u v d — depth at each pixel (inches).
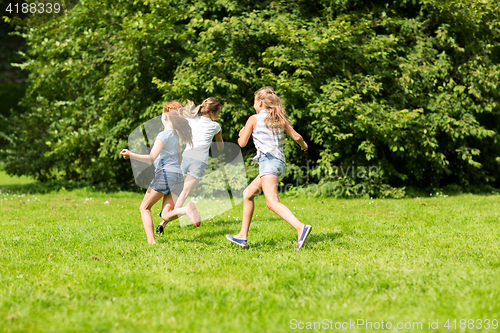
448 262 144.3
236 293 115.8
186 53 372.8
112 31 403.5
